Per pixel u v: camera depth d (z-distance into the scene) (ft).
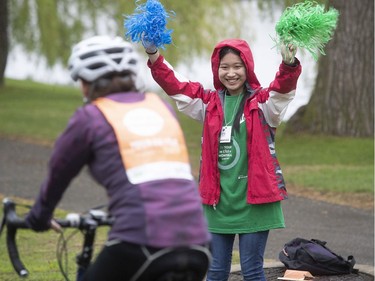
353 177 86.07
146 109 25.16
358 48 108.27
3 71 165.58
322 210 72.33
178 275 23.93
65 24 150.61
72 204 75.61
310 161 97.55
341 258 47.03
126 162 24.09
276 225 36.60
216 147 36.86
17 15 152.87
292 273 46.32
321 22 34.14
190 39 150.10
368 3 106.83
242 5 159.63
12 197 79.30
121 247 23.66
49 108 148.56
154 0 36.17
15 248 25.41
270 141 36.47
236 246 57.93
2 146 111.96
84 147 24.47
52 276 48.65
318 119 111.45
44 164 99.40
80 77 25.45
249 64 36.68
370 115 109.19
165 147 24.56
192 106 37.78
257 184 36.01
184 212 23.99
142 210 23.62
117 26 147.84
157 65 36.96
